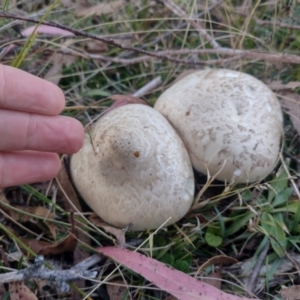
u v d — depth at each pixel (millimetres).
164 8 370
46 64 336
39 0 377
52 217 282
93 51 364
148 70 357
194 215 283
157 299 261
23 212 275
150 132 267
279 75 344
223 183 295
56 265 274
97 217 279
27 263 270
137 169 259
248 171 274
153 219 264
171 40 372
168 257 270
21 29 349
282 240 273
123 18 372
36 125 244
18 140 245
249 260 274
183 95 288
